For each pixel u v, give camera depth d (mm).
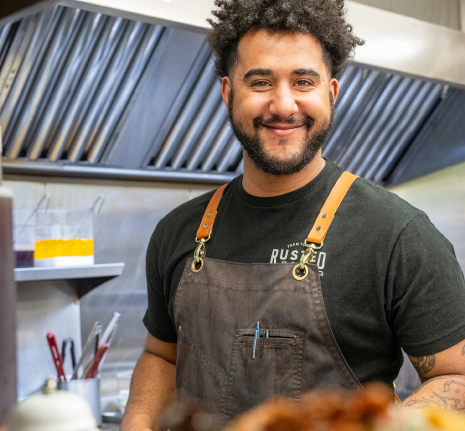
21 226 1908
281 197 1165
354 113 2523
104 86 1865
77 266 1880
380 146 2746
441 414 576
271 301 1096
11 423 548
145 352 1399
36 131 1870
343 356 1063
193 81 2016
